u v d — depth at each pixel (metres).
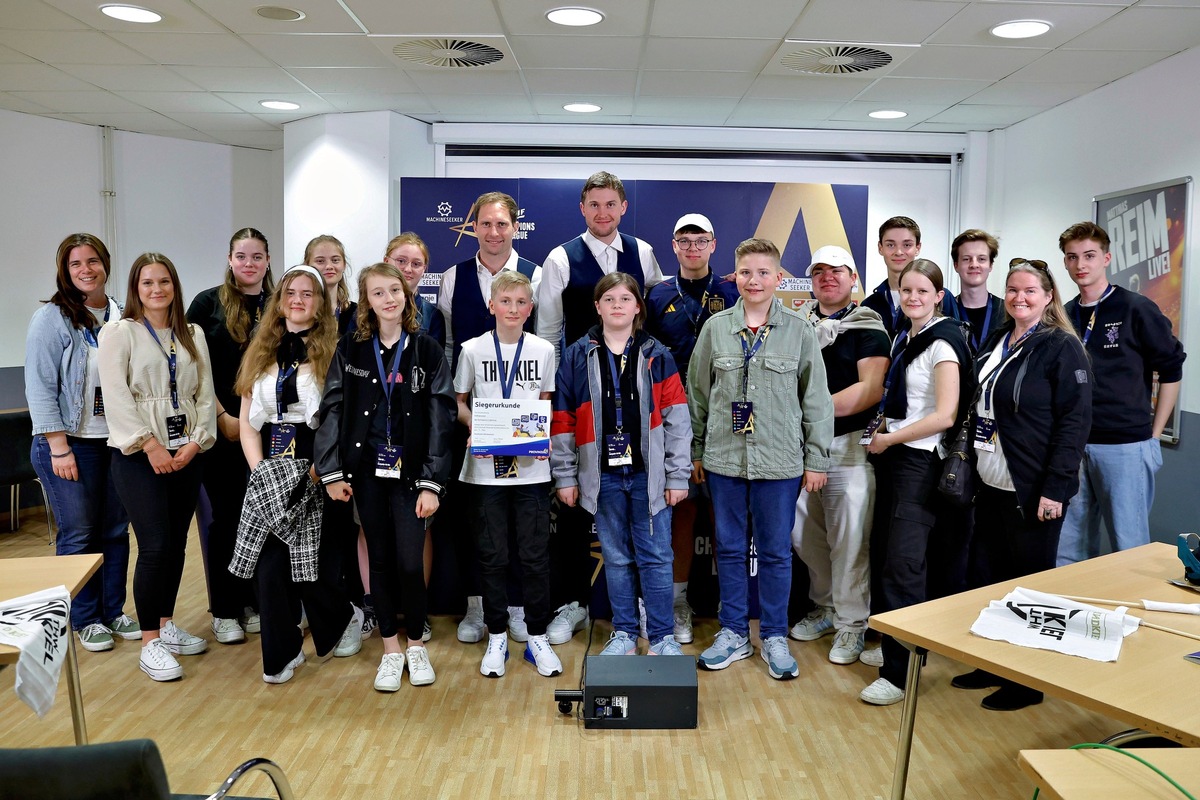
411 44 4.71
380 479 3.19
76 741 2.21
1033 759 1.42
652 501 3.31
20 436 5.18
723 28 4.39
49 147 6.57
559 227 6.10
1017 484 2.84
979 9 4.04
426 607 3.51
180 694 3.21
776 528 3.36
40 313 3.46
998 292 6.72
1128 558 2.46
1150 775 1.37
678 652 3.30
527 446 3.21
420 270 3.75
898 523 3.09
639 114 6.42
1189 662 1.76
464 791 2.55
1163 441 4.62
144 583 3.33
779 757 2.76
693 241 3.77
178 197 7.37
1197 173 4.47
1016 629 1.91
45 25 4.39
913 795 2.54
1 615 1.98
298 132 6.67
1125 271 5.07
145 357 3.25
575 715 3.06
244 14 4.21
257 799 1.73
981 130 6.79
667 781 2.62
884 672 3.16
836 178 6.95
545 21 4.31
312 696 3.19
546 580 3.44
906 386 3.14
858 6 4.03
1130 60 4.78
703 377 3.46
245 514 3.14
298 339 3.30
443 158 6.91
